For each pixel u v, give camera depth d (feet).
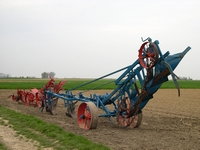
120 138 36.78
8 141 34.30
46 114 61.93
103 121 52.54
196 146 33.17
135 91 42.29
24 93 81.20
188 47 37.14
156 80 38.86
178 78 37.01
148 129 44.65
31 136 36.42
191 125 49.24
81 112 45.70
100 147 30.22
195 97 116.88
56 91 63.67
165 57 38.04
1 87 169.37
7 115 53.62
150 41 37.93
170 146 32.94
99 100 47.09
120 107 44.65
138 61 40.75
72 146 31.37
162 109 74.13
